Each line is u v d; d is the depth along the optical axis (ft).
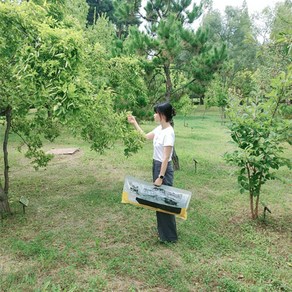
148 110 25.79
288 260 11.34
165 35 23.70
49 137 19.21
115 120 15.28
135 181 12.12
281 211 16.22
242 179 14.66
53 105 10.87
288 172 24.39
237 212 16.01
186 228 13.99
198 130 54.24
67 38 10.21
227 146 36.70
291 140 14.01
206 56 25.43
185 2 28.43
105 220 14.94
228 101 15.47
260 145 13.99
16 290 9.43
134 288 9.65
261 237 13.09
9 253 11.75
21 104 14.37
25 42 10.96
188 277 10.23
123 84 19.12
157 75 29.09
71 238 13.00
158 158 12.20
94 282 9.77
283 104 15.28
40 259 11.13
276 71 26.96
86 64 16.74
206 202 17.43
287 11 27.04
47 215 15.49
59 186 20.63
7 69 12.80
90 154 30.58
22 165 26.32
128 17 30.42
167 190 11.77
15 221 14.67
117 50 25.48
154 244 12.50
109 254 11.62
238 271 10.53
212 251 11.88
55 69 10.18
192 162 27.94
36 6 11.64
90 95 12.63
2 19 11.03
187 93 28.07
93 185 20.95
